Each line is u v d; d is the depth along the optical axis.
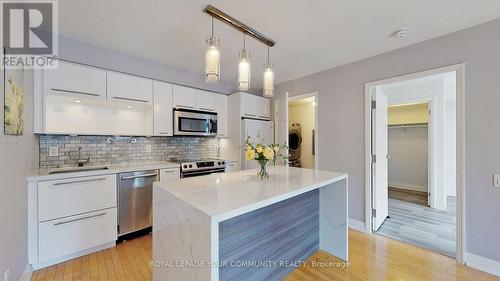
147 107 2.91
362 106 2.81
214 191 1.45
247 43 2.36
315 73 3.37
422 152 4.97
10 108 1.45
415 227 2.91
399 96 3.90
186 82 3.37
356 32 2.12
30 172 1.99
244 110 3.74
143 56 2.80
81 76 2.31
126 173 2.44
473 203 1.98
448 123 4.30
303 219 2.11
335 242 2.20
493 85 1.88
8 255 1.41
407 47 2.41
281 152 3.76
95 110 2.69
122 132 2.86
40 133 2.12
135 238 2.55
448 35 2.14
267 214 1.71
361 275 1.89
